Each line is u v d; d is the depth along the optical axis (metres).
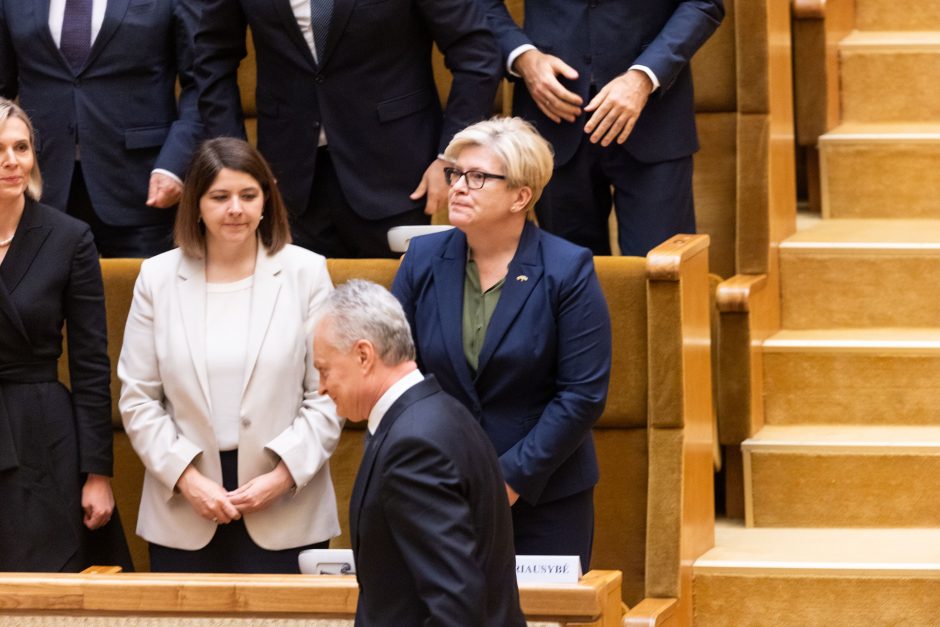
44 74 16.17
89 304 13.52
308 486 13.12
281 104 15.22
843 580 14.52
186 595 11.63
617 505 14.55
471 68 15.03
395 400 9.47
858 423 16.89
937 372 16.69
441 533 8.91
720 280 17.23
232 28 15.36
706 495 15.23
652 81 15.11
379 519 9.19
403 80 15.16
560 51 15.80
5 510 13.16
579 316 12.01
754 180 17.11
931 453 15.81
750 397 16.25
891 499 15.93
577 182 16.02
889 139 19.16
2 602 11.83
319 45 14.84
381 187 15.20
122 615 11.74
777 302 17.78
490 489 9.30
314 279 13.39
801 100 19.67
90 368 13.55
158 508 13.19
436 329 12.24
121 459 15.09
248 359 13.06
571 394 11.93
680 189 15.88
